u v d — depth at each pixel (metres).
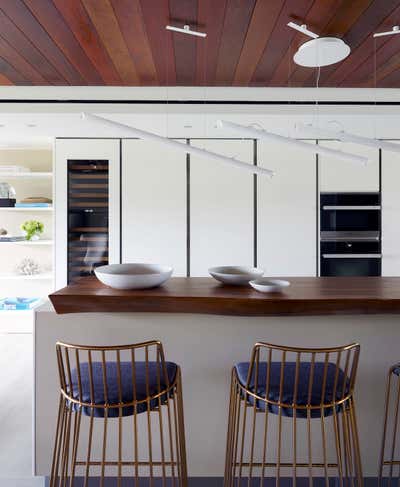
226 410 1.87
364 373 1.87
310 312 1.72
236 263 3.68
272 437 1.86
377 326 1.86
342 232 3.68
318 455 1.86
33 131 3.46
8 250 4.36
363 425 1.87
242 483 1.87
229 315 1.76
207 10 1.95
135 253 3.66
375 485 1.88
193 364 1.87
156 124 3.23
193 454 1.87
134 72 2.74
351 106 3.07
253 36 2.21
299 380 1.47
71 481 1.49
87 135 3.57
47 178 4.30
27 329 4.10
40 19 2.03
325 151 2.14
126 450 1.86
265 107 3.06
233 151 3.66
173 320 1.86
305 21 2.05
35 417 1.83
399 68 2.67
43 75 2.79
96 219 3.65
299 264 3.69
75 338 1.84
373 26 2.10
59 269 3.65
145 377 1.49
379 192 3.68
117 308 1.75
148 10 1.95
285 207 3.68
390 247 3.69
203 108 3.05
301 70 2.71
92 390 1.35
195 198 3.66
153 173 3.64
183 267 3.68
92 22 2.06
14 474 1.92
